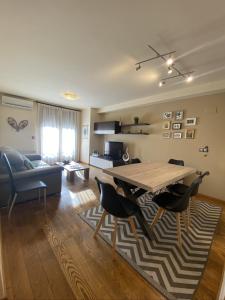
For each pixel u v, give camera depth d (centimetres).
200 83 311
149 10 143
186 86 333
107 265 150
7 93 448
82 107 602
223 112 312
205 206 289
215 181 326
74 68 269
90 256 160
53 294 122
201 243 187
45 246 171
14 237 183
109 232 198
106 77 301
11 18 160
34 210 248
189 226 222
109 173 215
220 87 290
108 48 206
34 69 279
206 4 134
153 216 245
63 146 607
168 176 201
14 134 483
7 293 121
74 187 353
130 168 238
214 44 189
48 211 246
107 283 133
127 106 484
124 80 312
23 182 251
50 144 566
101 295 123
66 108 603
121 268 148
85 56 229
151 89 361
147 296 123
